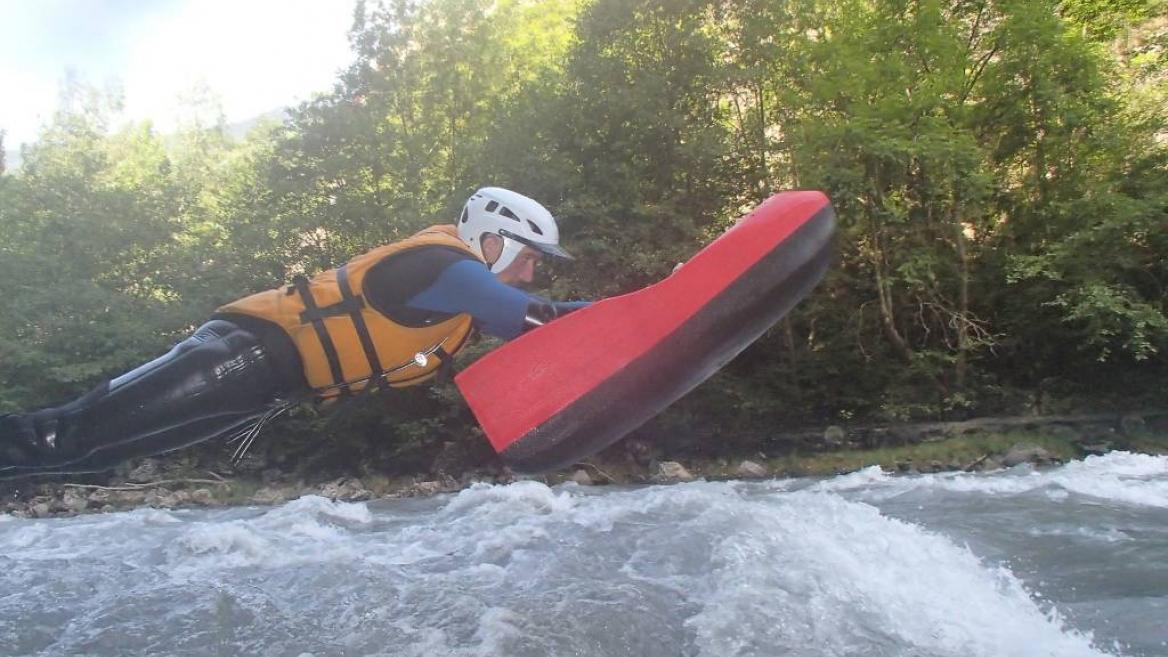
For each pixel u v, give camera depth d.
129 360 19.02
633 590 3.78
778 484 11.27
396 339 3.04
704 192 18.14
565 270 17.30
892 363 16.98
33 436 3.01
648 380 2.97
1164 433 14.66
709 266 3.04
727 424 17.08
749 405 16.50
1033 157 17.19
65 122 29.77
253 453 18.64
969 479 8.95
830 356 17.55
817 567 3.95
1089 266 15.62
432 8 21.08
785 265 3.04
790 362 17.80
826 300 17.84
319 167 19.28
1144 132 16.31
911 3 16.55
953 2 17.12
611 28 17.95
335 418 17.95
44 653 3.35
